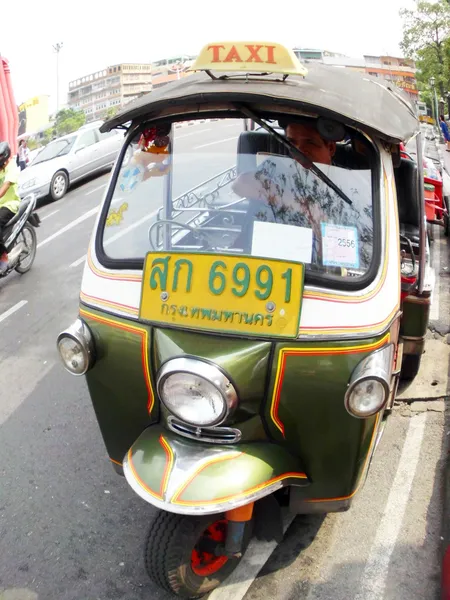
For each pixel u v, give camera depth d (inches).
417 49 1107.9
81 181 491.2
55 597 118.6
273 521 111.6
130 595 118.9
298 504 106.1
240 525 101.9
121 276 106.1
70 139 472.1
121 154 118.5
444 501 136.3
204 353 94.3
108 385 108.8
